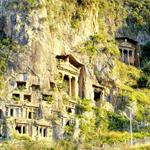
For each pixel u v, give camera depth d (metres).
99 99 181.75
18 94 160.75
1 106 156.00
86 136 161.62
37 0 175.88
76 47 186.25
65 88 173.88
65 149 148.88
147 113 182.38
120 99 183.88
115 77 188.38
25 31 170.25
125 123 173.88
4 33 173.00
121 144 153.88
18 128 155.88
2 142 147.88
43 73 167.38
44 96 164.38
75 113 170.25
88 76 182.25
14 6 174.38
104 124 171.25
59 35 181.00
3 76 162.62
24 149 145.75
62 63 175.88
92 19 198.75
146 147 148.75
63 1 187.62
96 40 192.25
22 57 166.25
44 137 157.75
